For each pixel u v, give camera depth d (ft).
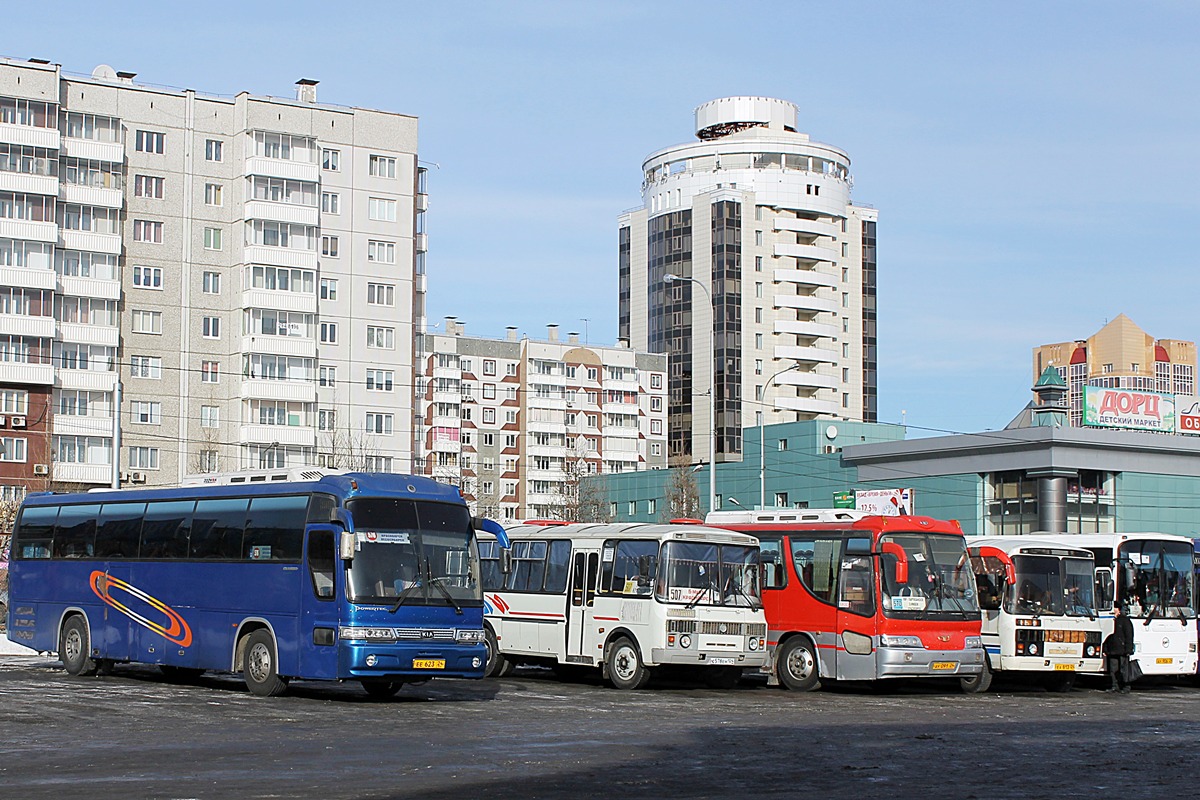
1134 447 246.88
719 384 440.86
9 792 47.50
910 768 57.52
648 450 450.71
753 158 461.37
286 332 302.86
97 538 103.40
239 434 298.15
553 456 426.92
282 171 303.89
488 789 49.24
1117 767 58.80
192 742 62.95
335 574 83.87
